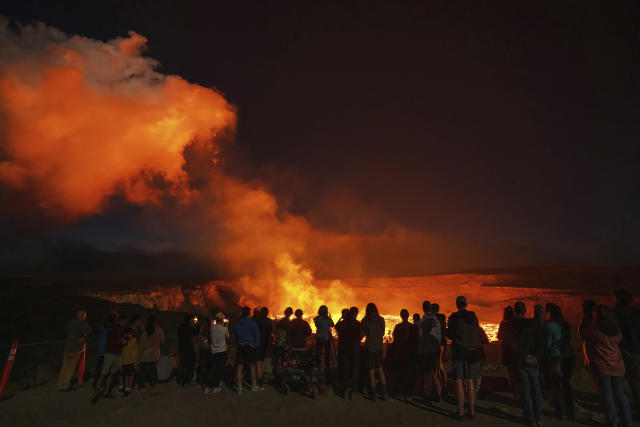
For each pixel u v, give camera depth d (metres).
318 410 7.16
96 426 6.64
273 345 9.39
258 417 6.91
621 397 5.92
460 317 6.84
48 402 7.85
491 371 9.20
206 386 8.34
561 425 6.28
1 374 9.84
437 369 7.45
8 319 15.87
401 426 6.43
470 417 6.59
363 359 8.69
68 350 8.73
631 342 6.23
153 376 8.70
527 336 6.42
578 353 9.56
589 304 6.70
